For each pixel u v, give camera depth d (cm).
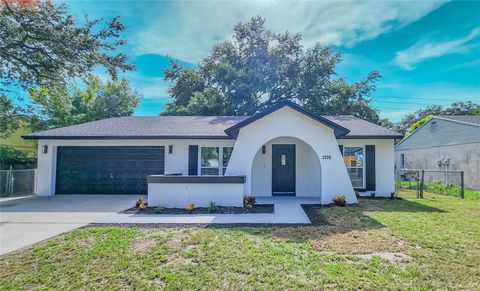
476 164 1797
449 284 384
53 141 1320
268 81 2500
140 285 384
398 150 2881
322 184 1030
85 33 1124
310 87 2542
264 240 573
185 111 2500
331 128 1038
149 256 487
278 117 1059
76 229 673
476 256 485
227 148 1305
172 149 1305
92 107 2825
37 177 1309
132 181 1313
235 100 2470
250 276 406
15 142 2167
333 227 678
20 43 1050
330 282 387
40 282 397
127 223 733
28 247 542
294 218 782
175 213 866
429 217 794
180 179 973
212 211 885
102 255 493
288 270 425
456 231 641
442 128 2147
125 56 1248
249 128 1066
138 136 1263
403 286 377
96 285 387
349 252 503
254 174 1264
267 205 994
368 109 2530
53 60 1130
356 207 963
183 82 2727
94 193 1318
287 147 1275
